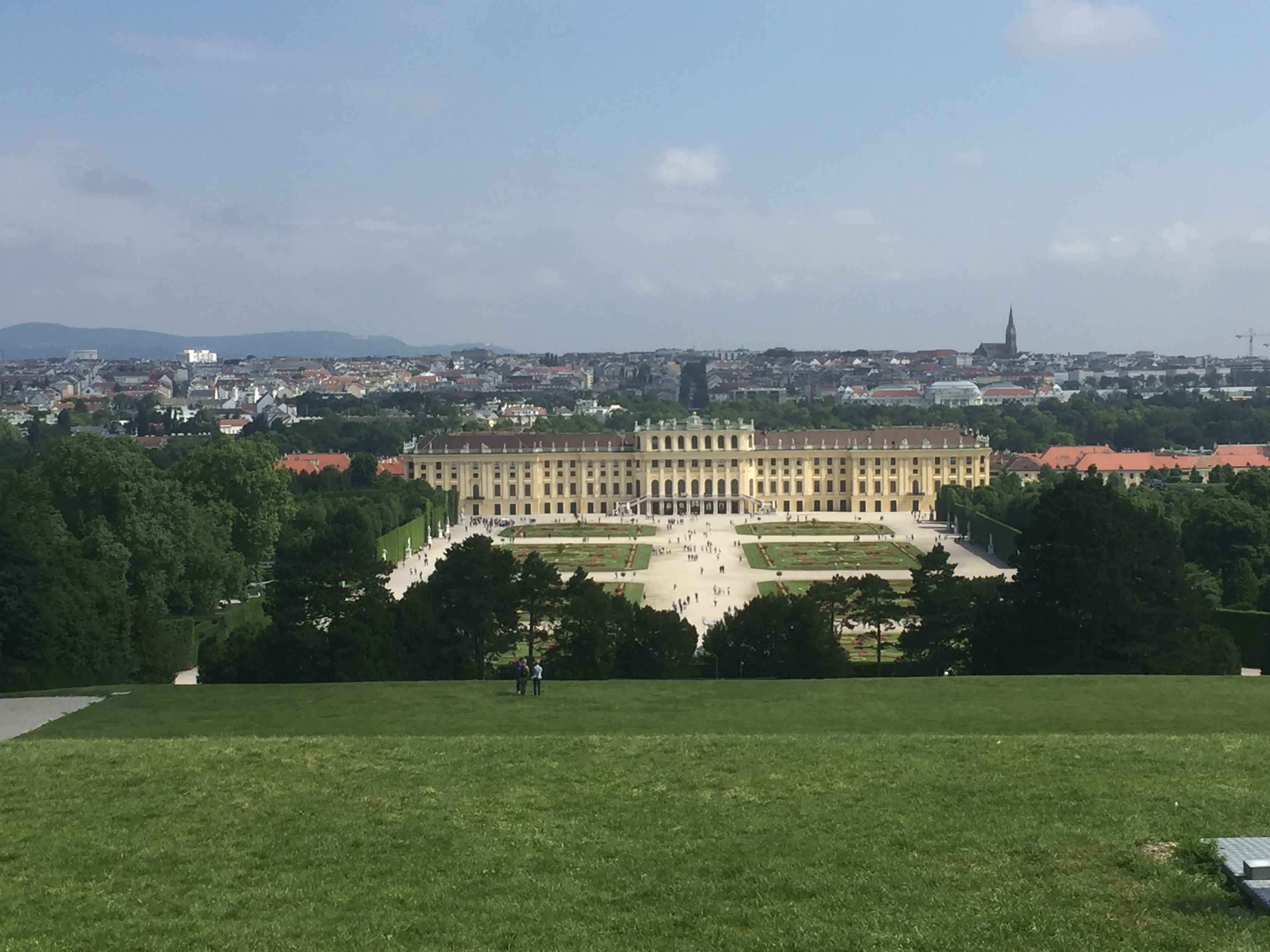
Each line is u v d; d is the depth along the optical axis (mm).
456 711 128375
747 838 77000
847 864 72250
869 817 80375
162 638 191875
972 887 68062
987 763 93125
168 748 99812
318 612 171750
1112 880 67875
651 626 175125
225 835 78625
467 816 81562
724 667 175625
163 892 70000
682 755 96062
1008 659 172750
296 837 78062
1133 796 83438
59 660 163500
